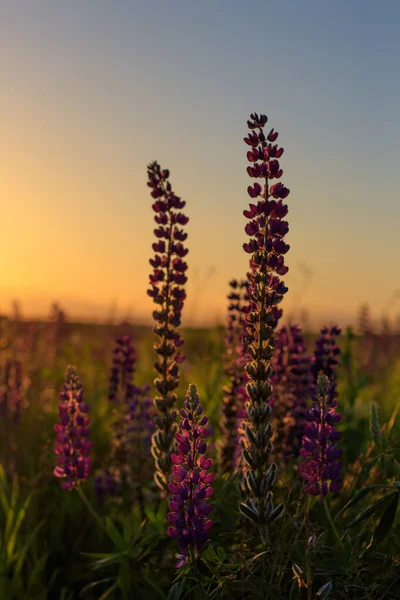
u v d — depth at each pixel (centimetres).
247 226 109
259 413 107
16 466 177
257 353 108
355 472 132
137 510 135
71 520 160
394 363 323
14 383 205
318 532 118
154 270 131
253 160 111
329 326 142
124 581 121
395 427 156
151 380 236
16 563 146
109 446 191
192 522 104
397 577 107
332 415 110
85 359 288
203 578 104
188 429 106
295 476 137
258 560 110
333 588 109
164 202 132
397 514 123
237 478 127
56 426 133
